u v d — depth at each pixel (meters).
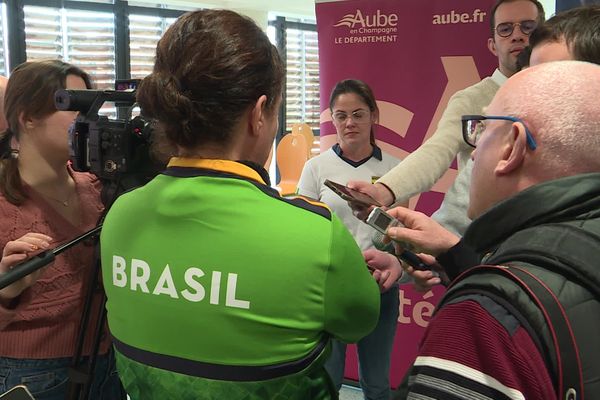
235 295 0.72
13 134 1.25
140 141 1.12
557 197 0.62
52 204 1.27
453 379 0.57
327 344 0.78
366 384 2.34
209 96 0.74
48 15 4.02
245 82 0.75
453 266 0.97
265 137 0.83
